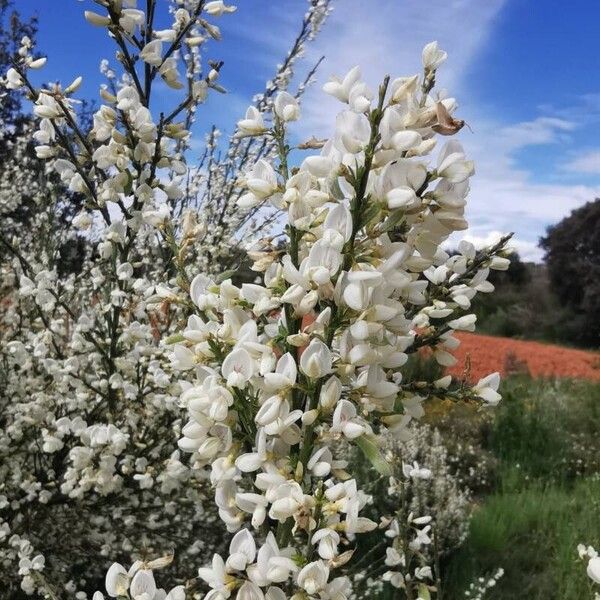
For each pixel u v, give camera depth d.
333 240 1.02
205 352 1.24
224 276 1.33
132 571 1.17
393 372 1.41
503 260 1.54
